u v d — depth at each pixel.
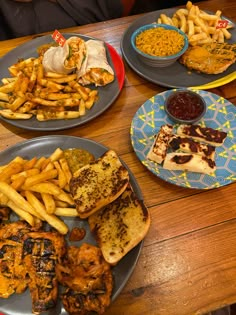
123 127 0.47
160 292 0.34
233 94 0.52
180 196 0.40
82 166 0.40
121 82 0.51
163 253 0.36
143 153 0.43
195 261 0.36
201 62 0.52
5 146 0.45
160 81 0.52
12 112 0.46
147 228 0.34
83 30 0.60
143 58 0.53
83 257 0.33
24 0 0.67
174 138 0.43
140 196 0.38
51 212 0.36
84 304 0.30
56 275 0.32
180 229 0.38
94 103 0.48
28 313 0.31
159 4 0.89
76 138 0.43
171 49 0.53
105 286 0.31
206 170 0.41
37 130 0.45
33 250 0.34
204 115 0.47
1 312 0.32
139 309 0.33
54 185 0.37
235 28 0.60
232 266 0.35
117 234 0.34
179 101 0.47
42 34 0.60
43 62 0.50
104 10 0.73
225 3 0.66
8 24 0.70
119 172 0.37
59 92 0.49
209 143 0.44
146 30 0.57
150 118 0.46
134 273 0.35
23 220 0.37
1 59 0.54
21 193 0.38
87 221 0.38
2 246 0.34
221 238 0.37
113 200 0.36
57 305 0.32
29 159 0.42
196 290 0.34
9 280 0.33
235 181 0.42
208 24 0.59
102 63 0.51
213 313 0.49
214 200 0.40
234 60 0.54
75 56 0.49
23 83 0.47
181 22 0.58
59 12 0.70
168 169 0.41
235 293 0.33
